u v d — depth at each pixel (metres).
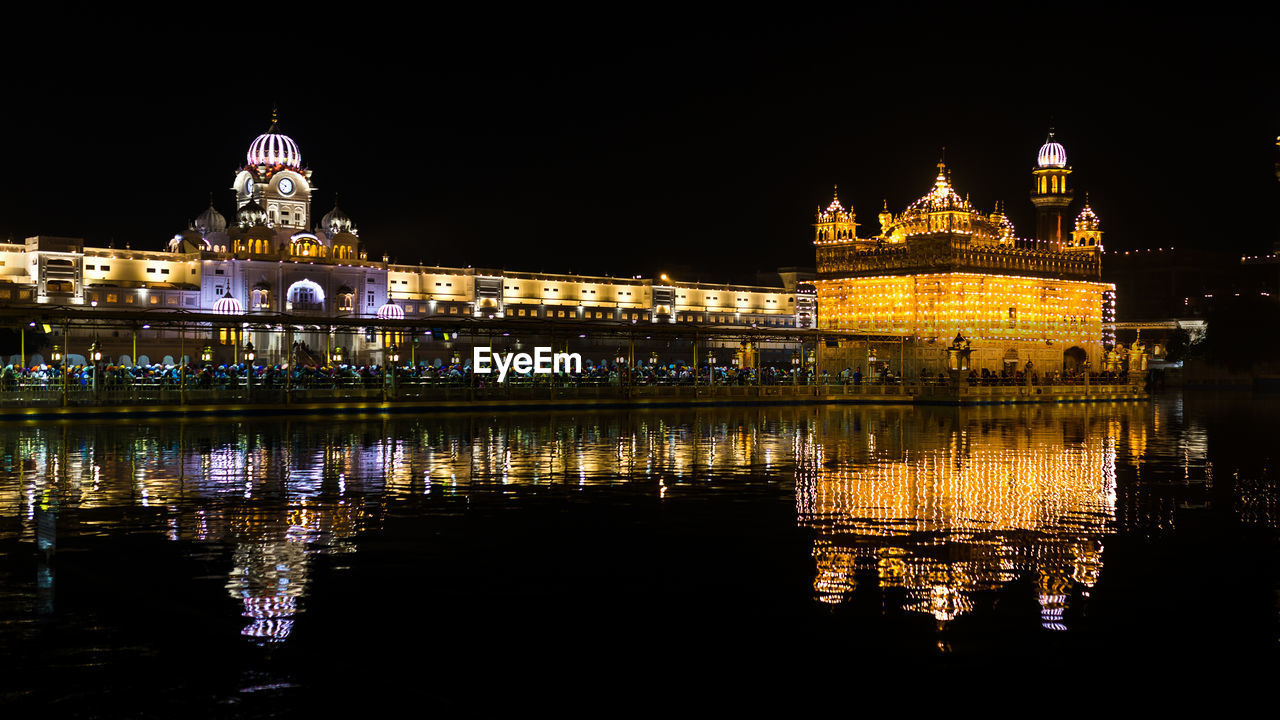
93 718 10.45
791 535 18.61
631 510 21.25
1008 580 15.44
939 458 31.11
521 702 10.93
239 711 10.63
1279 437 39.59
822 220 79.31
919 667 11.91
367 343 115.19
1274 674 11.69
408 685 11.34
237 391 50.59
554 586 15.10
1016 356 73.62
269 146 138.88
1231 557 16.91
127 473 26.56
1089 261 78.88
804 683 11.46
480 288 131.50
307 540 18.11
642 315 140.38
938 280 71.56
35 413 44.53
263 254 118.06
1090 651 12.41
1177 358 117.31
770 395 65.12
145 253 113.75
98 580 15.30
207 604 14.14
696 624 13.40
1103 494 23.66
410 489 24.05
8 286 105.69
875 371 73.19
